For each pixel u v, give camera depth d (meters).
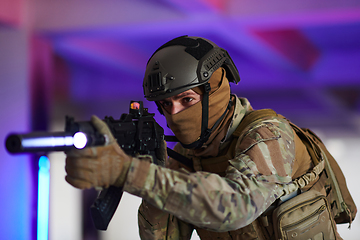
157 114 9.02
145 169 1.10
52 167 5.18
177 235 1.74
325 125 10.69
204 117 1.58
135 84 10.41
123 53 9.68
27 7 7.69
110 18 8.56
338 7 8.52
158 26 8.84
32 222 5.48
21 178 5.73
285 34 9.73
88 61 9.47
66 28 8.27
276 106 11.41
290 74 11.05
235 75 1.74
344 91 11.03
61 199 5.13
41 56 8.27
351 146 8.46
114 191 1.28
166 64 1.55
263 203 1.23
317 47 10.23
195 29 9.23
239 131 1.59
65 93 9.18
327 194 1.71
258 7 8.69
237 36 9.59
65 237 5.09
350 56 10.46
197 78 1.54
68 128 1.00
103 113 10.27
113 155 1.06
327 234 1.54
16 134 0.86
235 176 1.25
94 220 1.27
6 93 7.45
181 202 1.11
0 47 7.40
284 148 1.42
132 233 5.04
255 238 1.54
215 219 1.14
